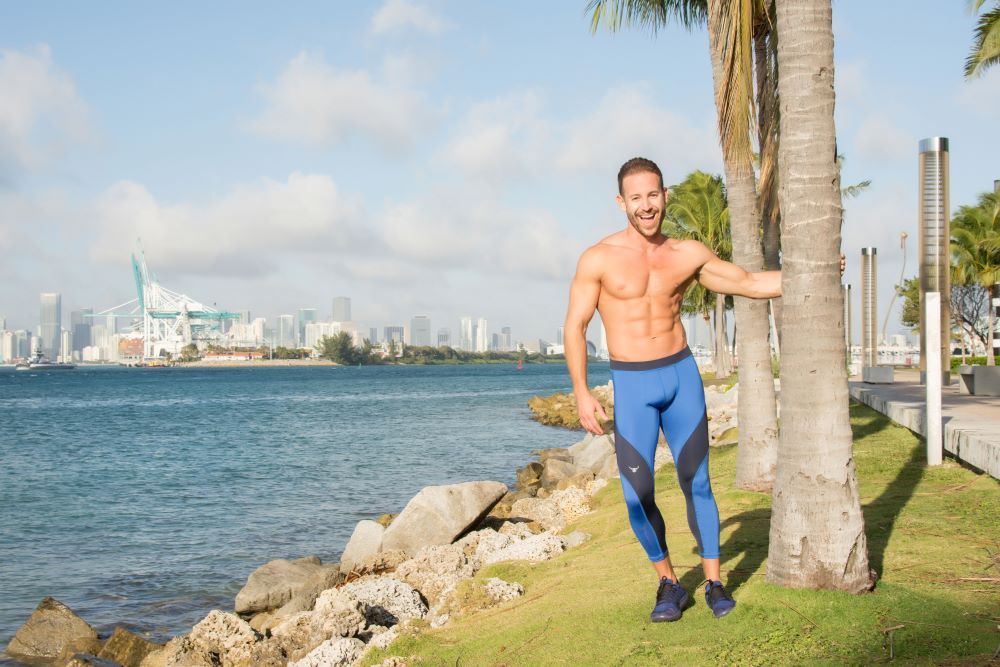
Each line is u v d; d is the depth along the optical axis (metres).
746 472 8.91
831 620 4.15
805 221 4.57
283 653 6.50
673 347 4.37
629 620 4.61
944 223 17.67
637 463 4.35
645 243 4.34
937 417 8.87
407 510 10.38
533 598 5.76
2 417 49.69
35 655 8.97
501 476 21.50
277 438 33.66
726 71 8.16
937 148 17.16
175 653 7.63
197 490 20.12
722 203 43.72
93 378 149.75
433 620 6.03
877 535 5.95
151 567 12.53
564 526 10.34
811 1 4.62
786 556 4.62
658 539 4.51
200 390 91.62
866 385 22.38
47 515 17.08
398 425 39.84
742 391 9.00
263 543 14.01
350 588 7.50
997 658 3.60
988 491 7.17
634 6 12.15
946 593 4.48
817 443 4.54
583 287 4.37
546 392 77.12
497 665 4.32
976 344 45.81
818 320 4.54
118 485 21.27
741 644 4.04
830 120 4.62
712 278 4.46
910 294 53.56
